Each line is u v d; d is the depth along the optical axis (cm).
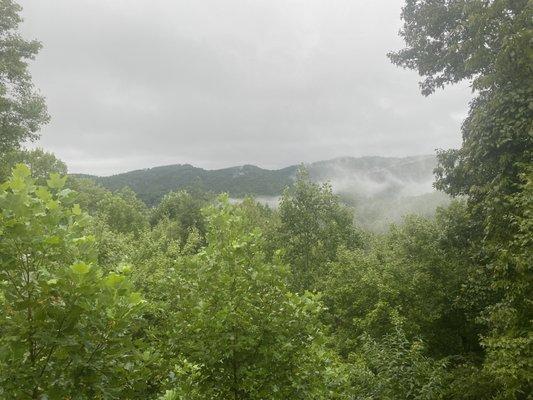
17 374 290
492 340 915
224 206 543
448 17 1498
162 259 1252
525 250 849
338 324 2019
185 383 458
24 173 318
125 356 348
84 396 306
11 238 293
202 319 480
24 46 2305
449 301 1681
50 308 295
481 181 1303
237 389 503
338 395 552
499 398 973
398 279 1688
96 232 1327
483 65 1376
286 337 503
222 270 505
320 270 2536
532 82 1120
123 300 334
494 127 1171
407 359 1152
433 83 1730
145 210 7331
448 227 1814
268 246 2664
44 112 2408
